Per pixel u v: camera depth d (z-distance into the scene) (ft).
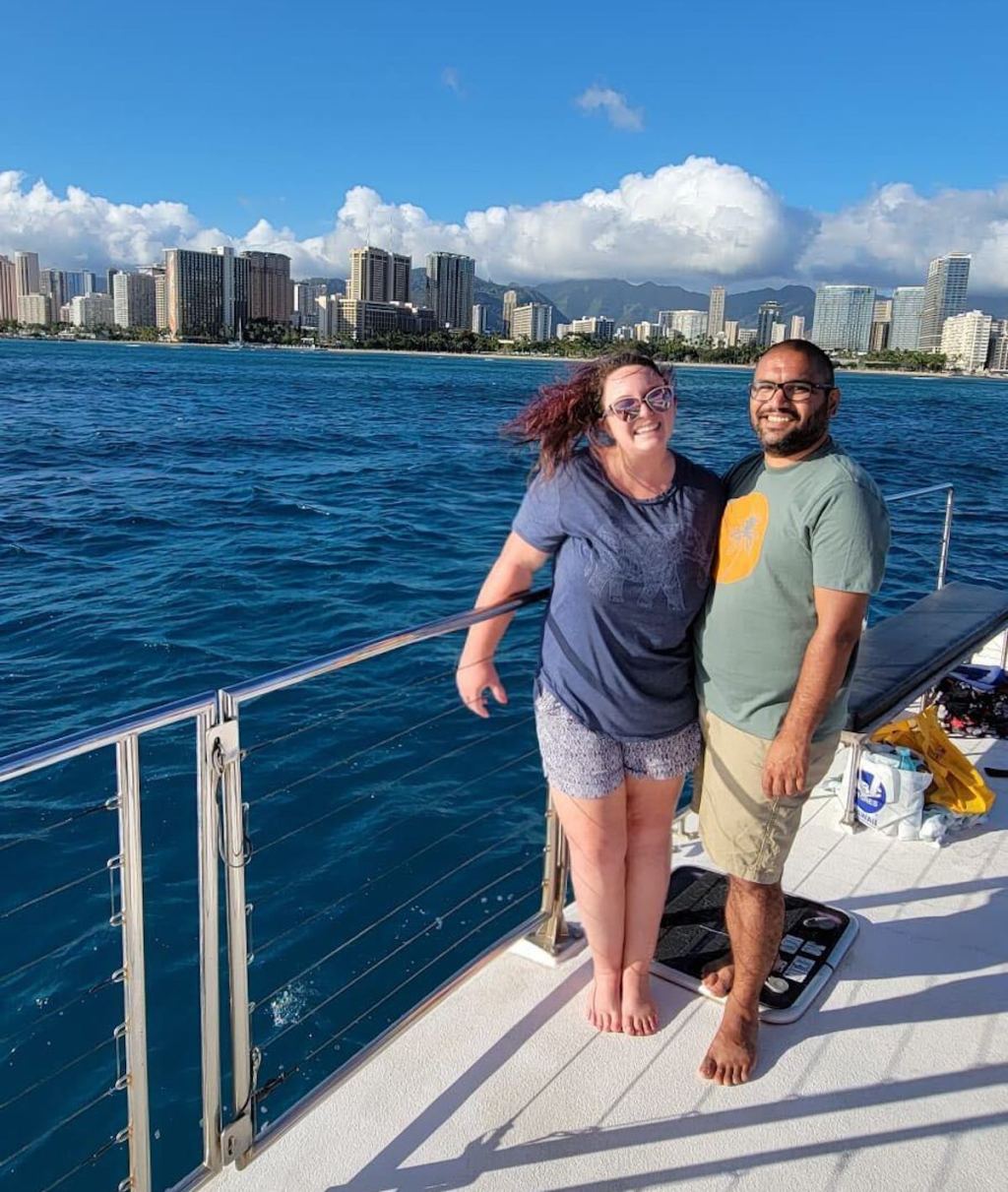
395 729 21.75
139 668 26.45
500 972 9.80
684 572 8.10
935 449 100.27
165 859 16.84
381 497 56.65
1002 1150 7.70
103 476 62.18
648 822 8.88
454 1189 7.27
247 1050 7.48
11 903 15.67
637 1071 8.50
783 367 7.69
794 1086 8.36
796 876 11.82
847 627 7.66
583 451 8.14
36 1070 12.44
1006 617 16.81
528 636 27.58
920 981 9.85
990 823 13.21
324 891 16.12
